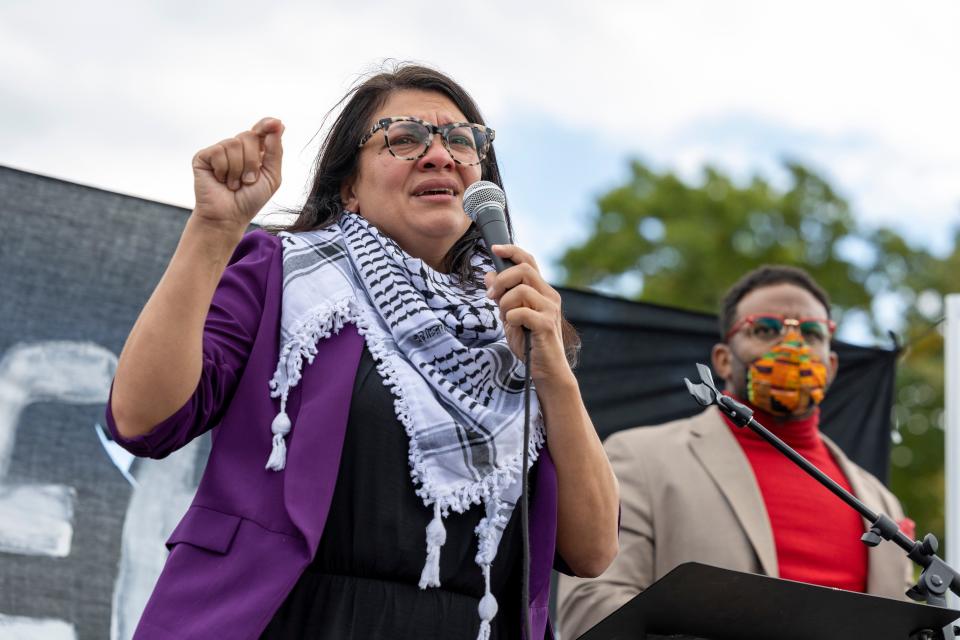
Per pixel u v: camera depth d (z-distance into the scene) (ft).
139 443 7.36
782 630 7.70
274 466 7.48
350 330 8.08
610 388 15.55
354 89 9.46
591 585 12.95
